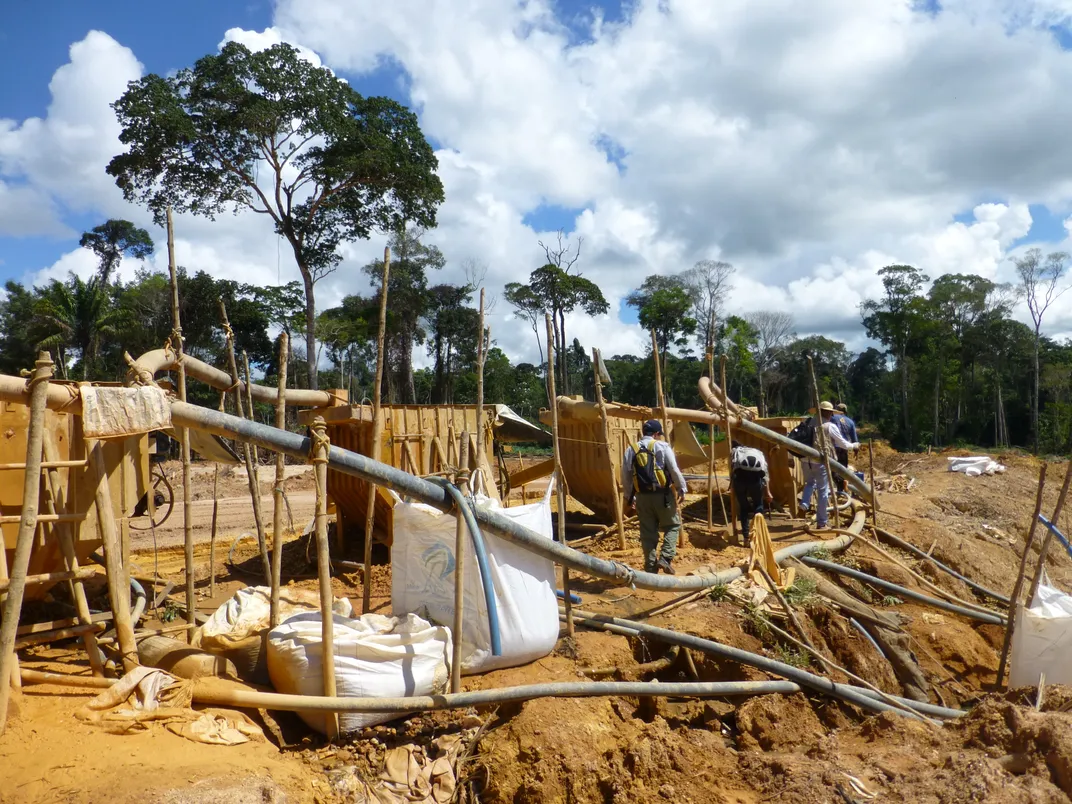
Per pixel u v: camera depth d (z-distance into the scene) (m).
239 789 3.97
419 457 9.70
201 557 11.01
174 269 6.64
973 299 65.06
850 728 6.25
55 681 4.91
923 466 22.11
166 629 5.98
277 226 31.56
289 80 28.89
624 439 11.99
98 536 5.64
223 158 29.55
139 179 28.84
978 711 5.69
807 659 7.39
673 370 59.09
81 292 38.97
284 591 6.19
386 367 45.22
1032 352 65.81
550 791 4.86
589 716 5.45
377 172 30.39
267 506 18.00
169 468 22.52
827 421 13.02
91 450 5.09
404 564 5.95
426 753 4.92
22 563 4.34
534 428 12.13
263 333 40.56
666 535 8.50
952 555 12.07
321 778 4.48
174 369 6.60
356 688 4.88
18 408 5.27
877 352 88.06
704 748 5.64
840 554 10.84
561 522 6.79
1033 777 4.72
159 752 4.22
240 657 5.31
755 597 7.99
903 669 8.16
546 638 5.93
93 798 3.71
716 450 13.56
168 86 28.47
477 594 5.59
